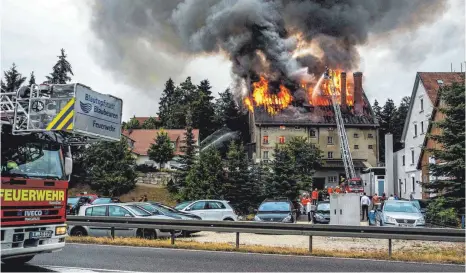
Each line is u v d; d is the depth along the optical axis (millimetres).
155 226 13766
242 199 38406
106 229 15242
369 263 10578
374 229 11922
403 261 11109
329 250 12508
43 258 10484
